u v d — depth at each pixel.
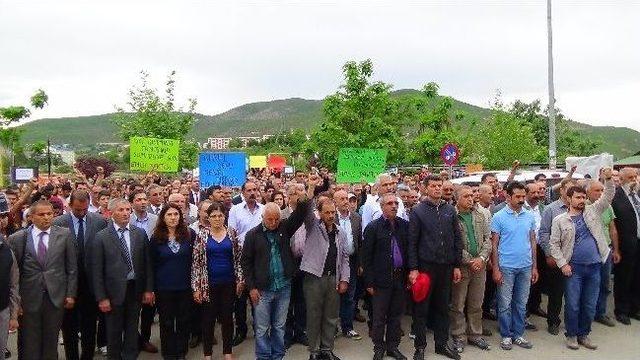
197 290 6.81
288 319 7.72
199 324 7.77
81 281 6.98
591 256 7.27
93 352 7.08
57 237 6.39
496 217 7.53
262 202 10.10
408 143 22.50
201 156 12.48
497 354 7.18
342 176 12.45
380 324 6.87
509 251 7.39
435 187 7.04
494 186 9.59
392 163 20.75
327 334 6.94
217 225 6.95
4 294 5.81
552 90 18.61
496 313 8.73
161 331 7.04
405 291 7.10
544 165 24.22
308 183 8.73
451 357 7.00
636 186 8.98
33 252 6.25
